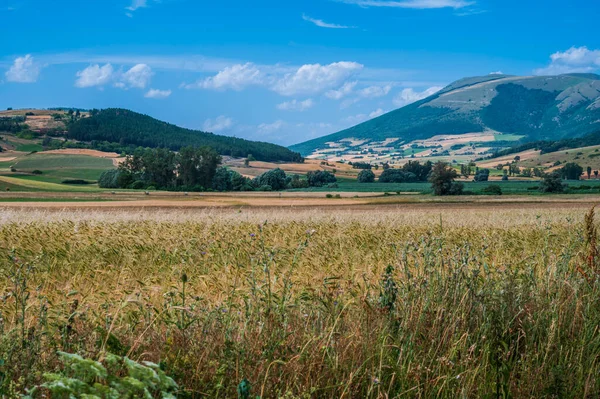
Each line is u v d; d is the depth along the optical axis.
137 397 2.90
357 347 4.80
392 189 164.25
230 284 7.48
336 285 6.59
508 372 4.70
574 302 6.12
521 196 99.31
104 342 4.30
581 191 124.69
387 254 11.43
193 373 4.27
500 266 7.89
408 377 4.49
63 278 9.93
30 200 85.44
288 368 4.41
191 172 157.75
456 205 78.12
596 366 4.97
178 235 16.02
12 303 6.17
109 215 33.53
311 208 70.38
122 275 10.10
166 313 5.25
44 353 4.48
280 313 5.38
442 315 5.48
